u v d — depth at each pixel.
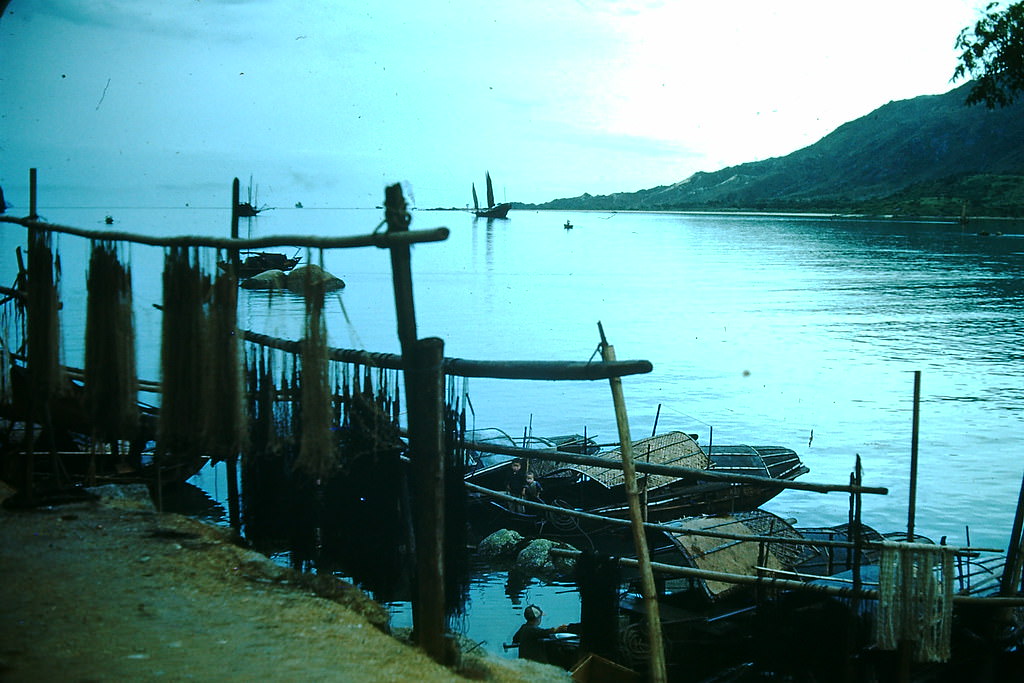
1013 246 106.75
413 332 7.12
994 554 16.83
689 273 77.56
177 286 8.09
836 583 11.12
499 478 19.22
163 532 7.86
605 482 17.50
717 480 12.66
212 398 8.09
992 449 23.86
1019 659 11.31
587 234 155.88
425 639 7.24
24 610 6.07
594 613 11.62
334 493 9.00
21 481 9.34
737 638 11.50
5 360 12.57
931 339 42.31
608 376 7.64
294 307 47.06
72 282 56.50
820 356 37.94
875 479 21.55
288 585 7.16
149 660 5.45
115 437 9.12
